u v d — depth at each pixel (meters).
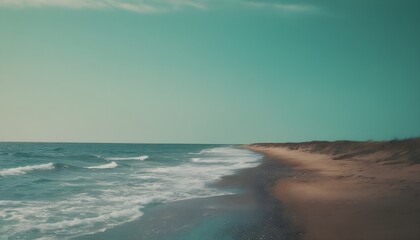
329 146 51.53
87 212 11.80
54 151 77.12
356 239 7.86
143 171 27.17
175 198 14.46
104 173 25.30
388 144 31.70
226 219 10.59
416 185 14.02
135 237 8.82
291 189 15.64
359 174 19.56
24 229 9.55
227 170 27.80
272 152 69.00
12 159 42.25
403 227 8.39
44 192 16.03
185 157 54.03
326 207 11.25
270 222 10.00
